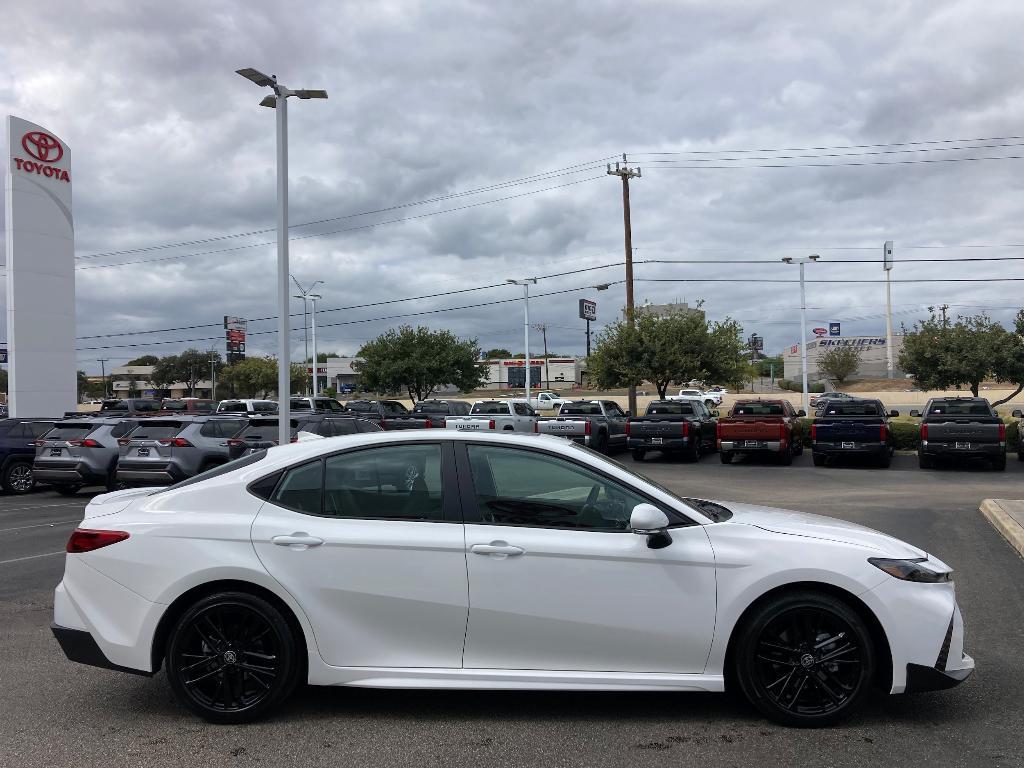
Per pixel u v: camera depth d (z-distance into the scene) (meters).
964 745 4.11
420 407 30.52
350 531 4.38
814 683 4.32
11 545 10.72
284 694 4.37
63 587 4.58
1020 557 9.04
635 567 4.29
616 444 27.12
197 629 4.39
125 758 3.99
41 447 16.33
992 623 6.39
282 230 16.42
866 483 17.88
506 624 4.30
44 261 27.83
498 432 4.78
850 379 101.12
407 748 4.08
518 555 4.30
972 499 14.54
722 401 66.94
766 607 4.31
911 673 4.27
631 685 4.29
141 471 14.79
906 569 4.34
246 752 4.05
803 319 43.06
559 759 3.95
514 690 4.62
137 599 4.40
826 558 4.30
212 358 98.75
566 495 4.50
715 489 16.67
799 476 19.62
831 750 4.04
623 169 35.06
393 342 47.16
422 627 4.34
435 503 4.48
